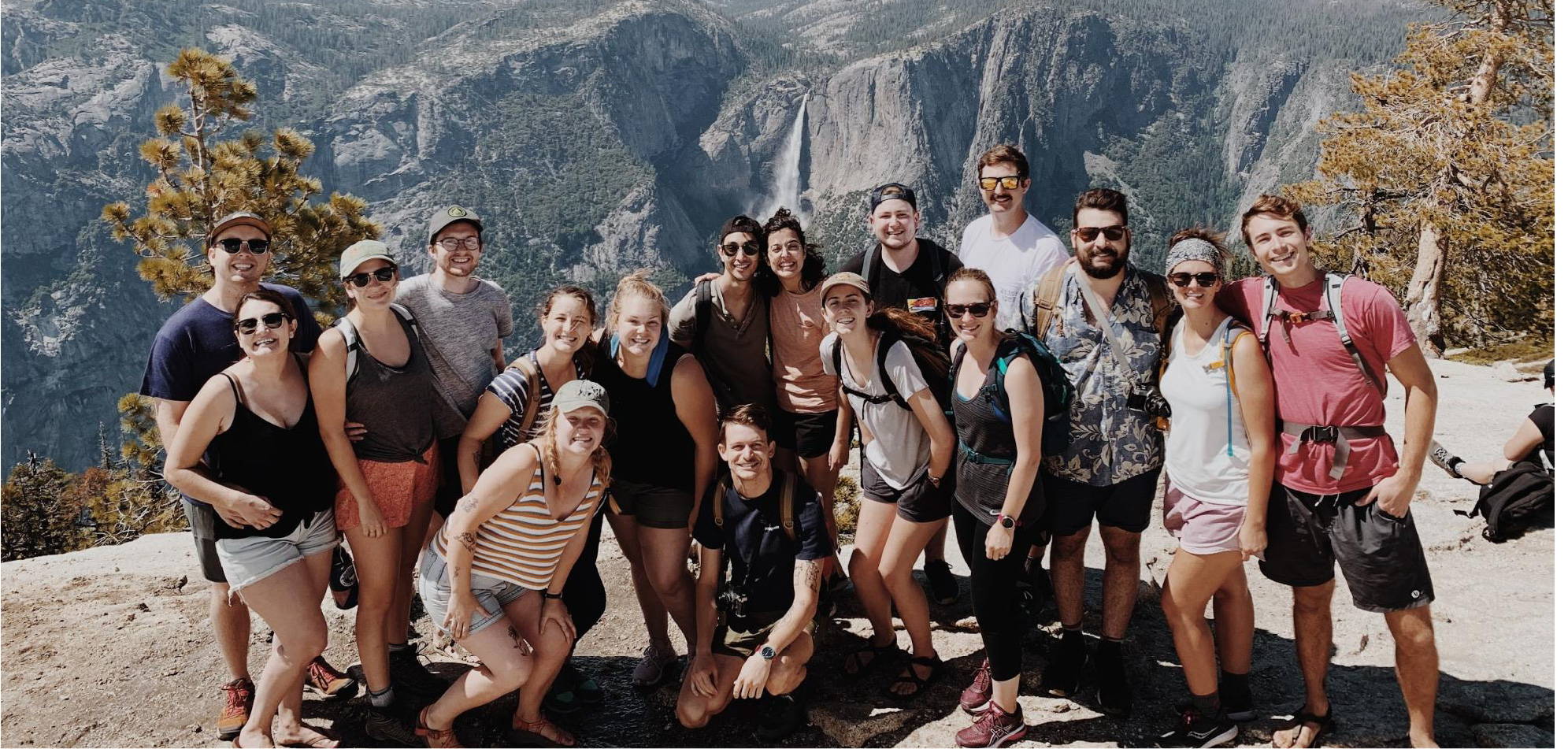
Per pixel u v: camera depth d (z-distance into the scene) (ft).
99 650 14.96
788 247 13.42
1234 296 10.68
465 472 12.12
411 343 11.61
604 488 11.66
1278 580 10.82
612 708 13.05
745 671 11.53
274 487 10.89
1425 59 86.12
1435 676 10.46
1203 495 10.75
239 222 11.57
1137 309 11.28
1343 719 11.75
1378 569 10.03
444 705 11.49
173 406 11.32
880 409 11.99
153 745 12.27
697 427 12.52
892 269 13.97
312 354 11.03
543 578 11.59
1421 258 83.15
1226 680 11.67
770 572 12.12
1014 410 10.46
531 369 11.94
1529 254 75.36
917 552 12.44
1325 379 10.00
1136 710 12.21
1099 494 11.68
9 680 13.96
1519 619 14.55
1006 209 13.64
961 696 12.41
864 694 12.92
